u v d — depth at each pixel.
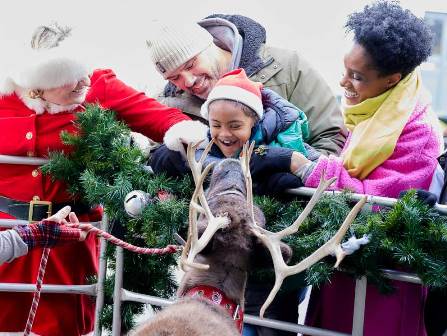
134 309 3.81
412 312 3.42
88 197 3.59
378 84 3.44
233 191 2.90
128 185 3.51
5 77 3.79
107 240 3.44
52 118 3.80
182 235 3.57
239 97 3.38
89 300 3.98
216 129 3.44
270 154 3.41
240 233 2.76
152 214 3.38
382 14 3.42
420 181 3.40
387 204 3.22
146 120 3.89
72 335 3.85
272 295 2.59
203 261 2.79
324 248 2.63
